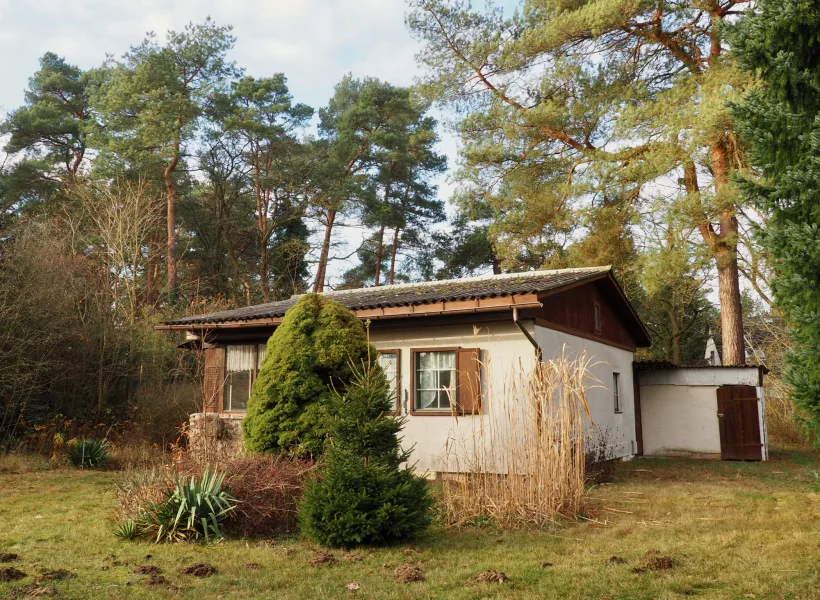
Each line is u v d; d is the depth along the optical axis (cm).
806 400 595
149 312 2255
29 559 601
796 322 598
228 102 3092
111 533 717
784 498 1013
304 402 839
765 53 644
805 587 523
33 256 1656
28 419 1617
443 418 1268
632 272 2141
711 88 1734
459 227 4062
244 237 3569
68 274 1834
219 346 1577
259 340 1525
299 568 588
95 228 2481
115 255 2269
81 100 3556
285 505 746
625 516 858
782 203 619
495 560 623
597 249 2102
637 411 1847
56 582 524
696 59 2031
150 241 2952
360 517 661
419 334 1328
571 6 2123
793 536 721
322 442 809
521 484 826
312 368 847
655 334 3156
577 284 1355
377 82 3588
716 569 584
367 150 3591
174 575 556
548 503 816
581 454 885
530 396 877
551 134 2145
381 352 1368
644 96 2036
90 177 2834
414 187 3909
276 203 3450
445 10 2231
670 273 1778
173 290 2655
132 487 788
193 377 1912
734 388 1698
